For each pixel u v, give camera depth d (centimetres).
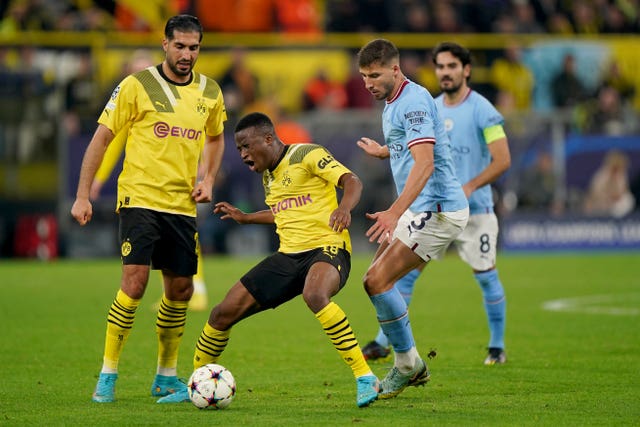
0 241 6912
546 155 7412
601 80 8044
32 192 6888
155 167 2511
